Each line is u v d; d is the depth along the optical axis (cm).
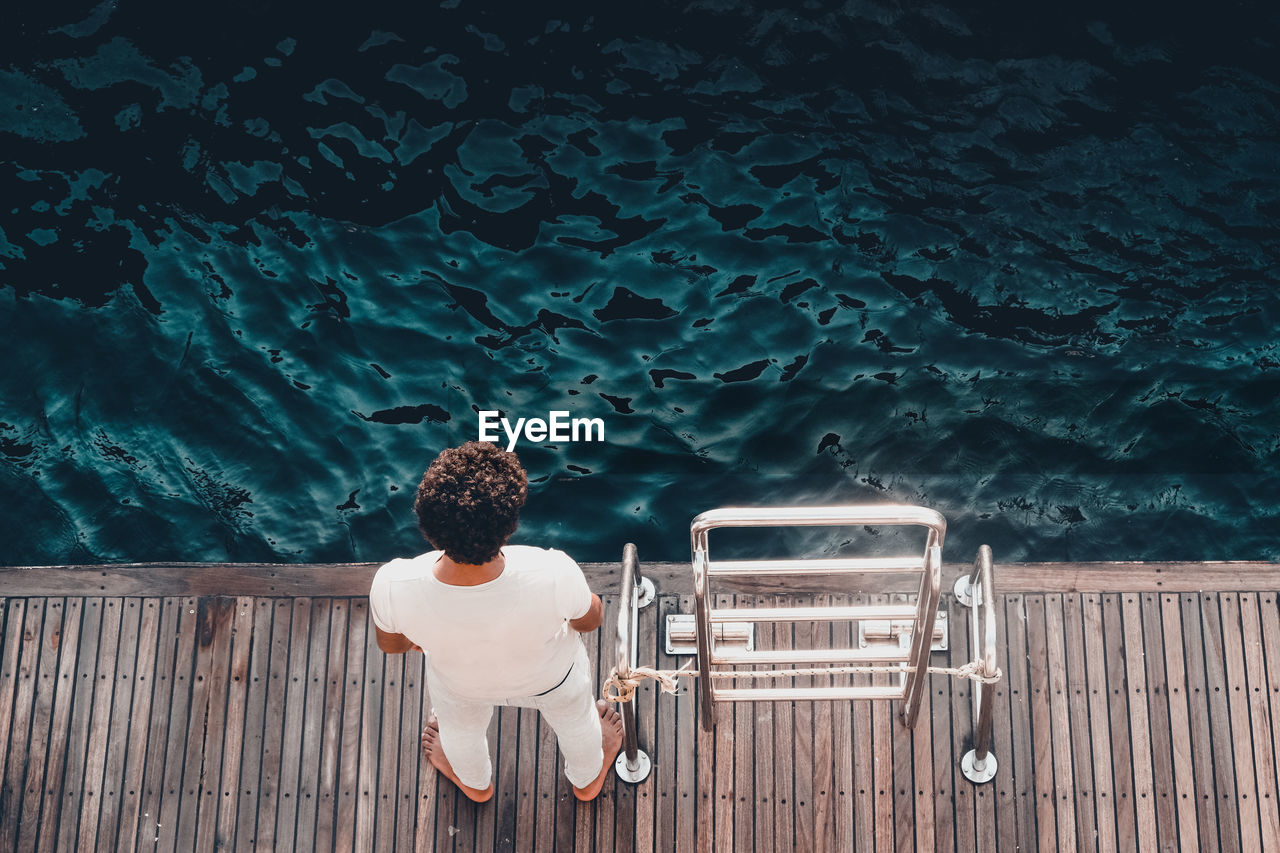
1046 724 433
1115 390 619
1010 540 567
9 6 790
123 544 573
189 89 754
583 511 580
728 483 589
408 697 446
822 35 788
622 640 353
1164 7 802
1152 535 568
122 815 429
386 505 586
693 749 434
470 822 425
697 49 782
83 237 684
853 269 671
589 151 729
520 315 656
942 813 421
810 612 352
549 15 804
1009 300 657
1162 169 712
